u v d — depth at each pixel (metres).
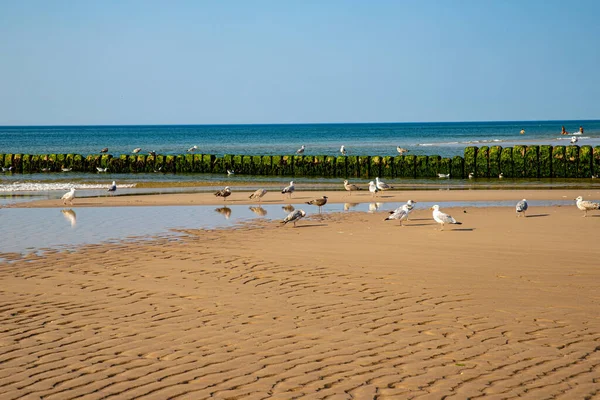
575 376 8.50
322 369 8.86
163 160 59.88
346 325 10.84
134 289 13.48
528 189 39.69
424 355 9.36
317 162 55.34
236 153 88.50
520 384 8.27
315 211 27.72
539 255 16.58
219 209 28.84
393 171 53.47
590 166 50.47
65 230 22.22
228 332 10.51
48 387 8.32
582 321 10.88
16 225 23.53
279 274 14.80
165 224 23.70
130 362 9.19
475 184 45.00
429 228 21.78
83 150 100.25
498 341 9.92
